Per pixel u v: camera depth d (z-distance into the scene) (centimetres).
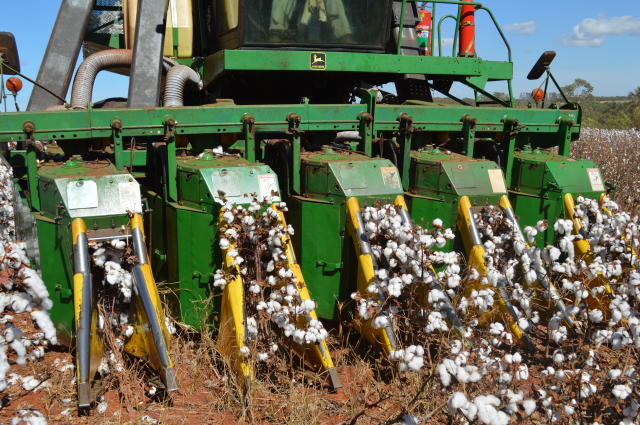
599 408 386
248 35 568
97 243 409
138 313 407
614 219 489
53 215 420
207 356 423
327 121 531
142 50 546
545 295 491
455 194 513
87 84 623
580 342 444
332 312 486
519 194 615
